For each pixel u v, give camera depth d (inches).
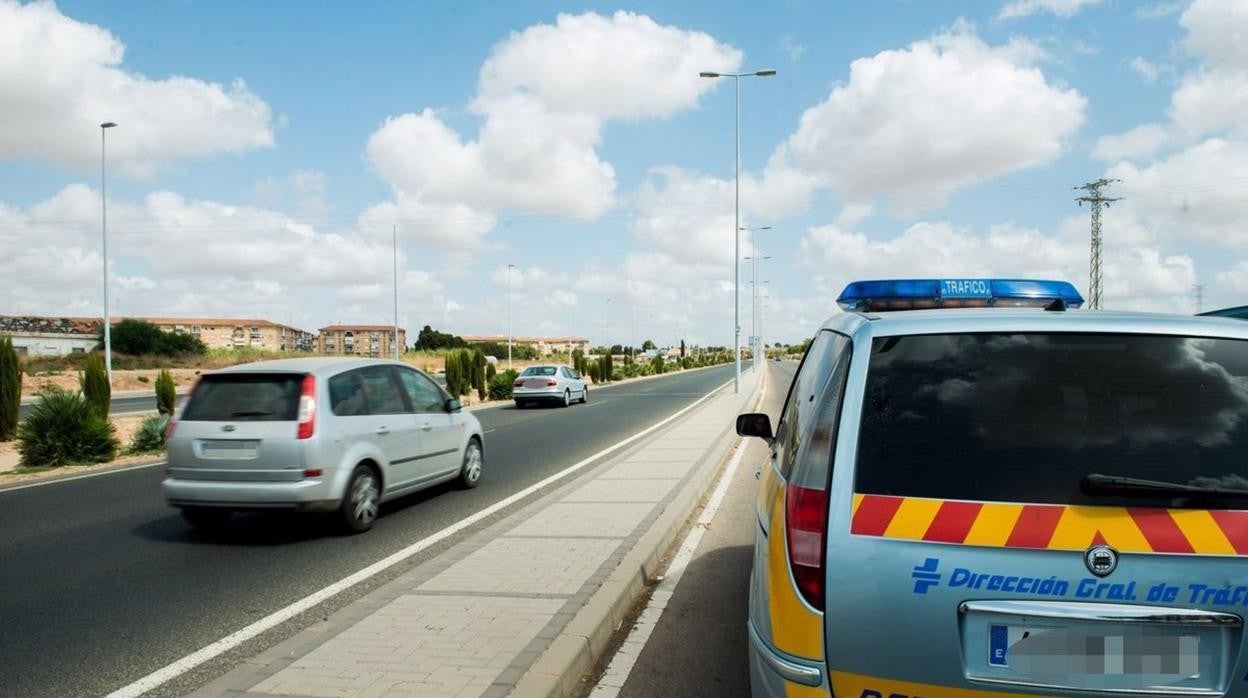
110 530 312.5
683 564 251.0
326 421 288.4
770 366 3725.4
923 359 106.8
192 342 2893.7
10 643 185.9
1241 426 96.4
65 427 556.1
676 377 2669.8
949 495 95.9
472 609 191.5
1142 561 90.2
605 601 194.9
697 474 398.6
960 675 92.8
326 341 5565.9
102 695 157.5
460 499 366.9
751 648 114.4
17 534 305.7
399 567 252.1
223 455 283.9
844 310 154.3
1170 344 103.9
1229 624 89.7
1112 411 98.7
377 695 143.6
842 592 96.0
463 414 394.9
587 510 311.4
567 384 1128.2
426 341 4938.5
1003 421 99.5
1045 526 92.4
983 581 92.6
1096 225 1589.6
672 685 159.3
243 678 151.8
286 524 319.6
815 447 108.3
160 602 217.0
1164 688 90.0
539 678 149.9
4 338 719.7
